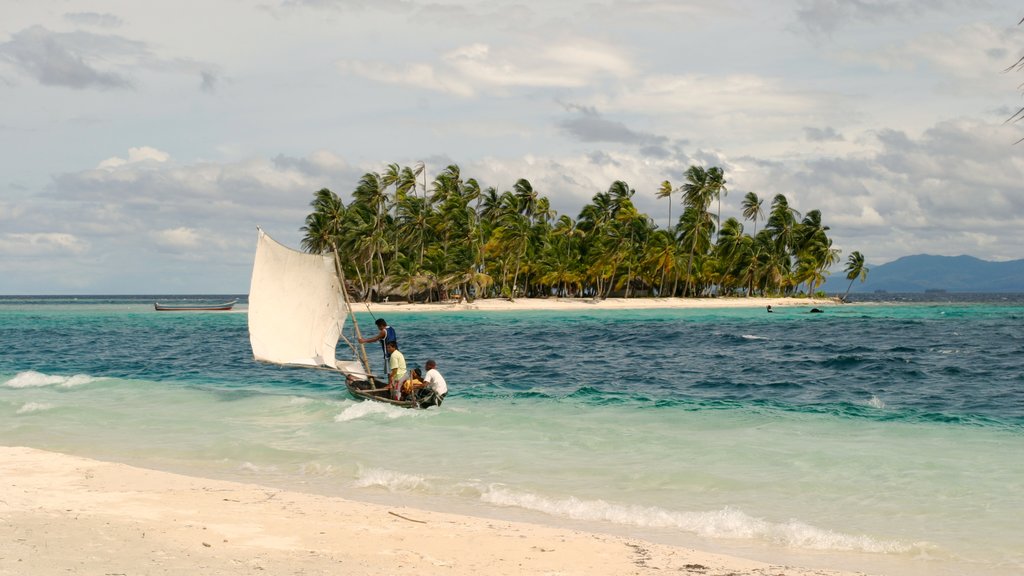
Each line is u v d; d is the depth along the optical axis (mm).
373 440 15344
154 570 7348
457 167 109625
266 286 20891
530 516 10289
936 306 139875
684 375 28266
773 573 7836
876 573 8086
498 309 105125
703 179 116812
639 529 9750
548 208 118062
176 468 13289
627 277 117438
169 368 31156
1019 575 8031
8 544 8055
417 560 8023
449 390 23453
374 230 100625
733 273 127562
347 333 58344
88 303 195875
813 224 130375
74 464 12781
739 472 12508
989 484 11656
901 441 15008
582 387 24141
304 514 9844
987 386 24625
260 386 24750
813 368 30547
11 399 21344
